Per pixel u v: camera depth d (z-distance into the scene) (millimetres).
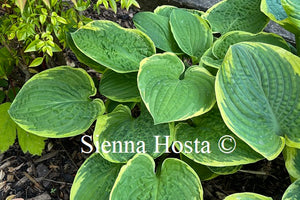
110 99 958
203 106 750
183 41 961
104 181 810
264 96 743
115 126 827
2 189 987
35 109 840
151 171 774
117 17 1414
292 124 752
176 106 745
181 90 771
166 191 743
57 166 1033
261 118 735
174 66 833
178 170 770
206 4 1288
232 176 1012
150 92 759
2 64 996
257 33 950
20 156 1050
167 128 805
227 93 714
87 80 914
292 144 748
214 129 818
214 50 921
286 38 1199
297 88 741
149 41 890
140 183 750
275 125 754
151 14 994
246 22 1022
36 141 945
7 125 939
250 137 713
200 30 982
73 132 820
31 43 832
